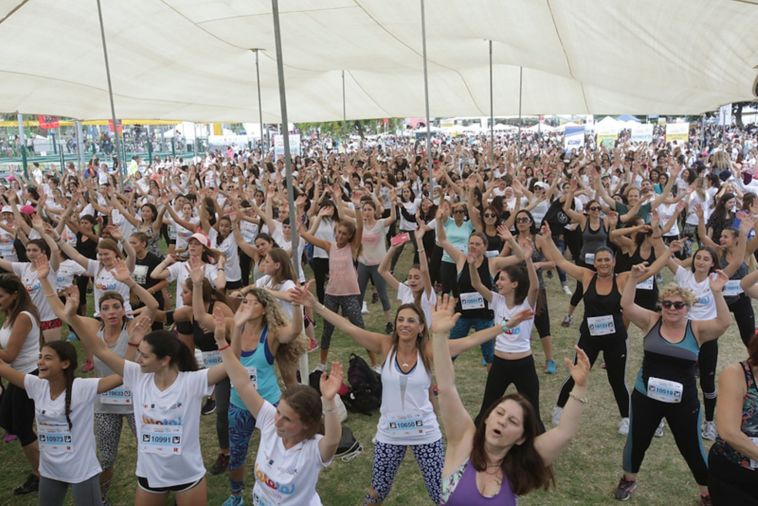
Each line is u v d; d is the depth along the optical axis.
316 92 24.17
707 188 12.21
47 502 4.00
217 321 3.63
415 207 12.14
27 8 10.42
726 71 9.12
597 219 8.99
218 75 17.58
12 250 10.52
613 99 22.28
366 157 27.50
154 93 18.70
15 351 4.93
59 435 3.93
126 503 4.94
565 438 2.94
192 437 3.79
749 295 5.88
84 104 18.64
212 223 10.95
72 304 3.98
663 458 5.35
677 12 7.31
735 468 3.30
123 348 4.93
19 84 14.91
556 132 63.34
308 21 12.38
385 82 22.77
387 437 4.14
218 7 11.40
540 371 7.31
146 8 11.34
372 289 10.88
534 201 11.81
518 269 5.26
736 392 3.24
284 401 3.20
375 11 11.62
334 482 5.07
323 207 8.94
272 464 3.28
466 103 25.41
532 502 4.72
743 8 6.43
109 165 32.59
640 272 4.50
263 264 6.07
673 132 27.62
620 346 5.62
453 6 10.98
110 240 6.77
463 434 3.13
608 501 4.71
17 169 27.89
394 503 4.77
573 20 9.61
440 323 3.27
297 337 4.69
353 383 6.32
